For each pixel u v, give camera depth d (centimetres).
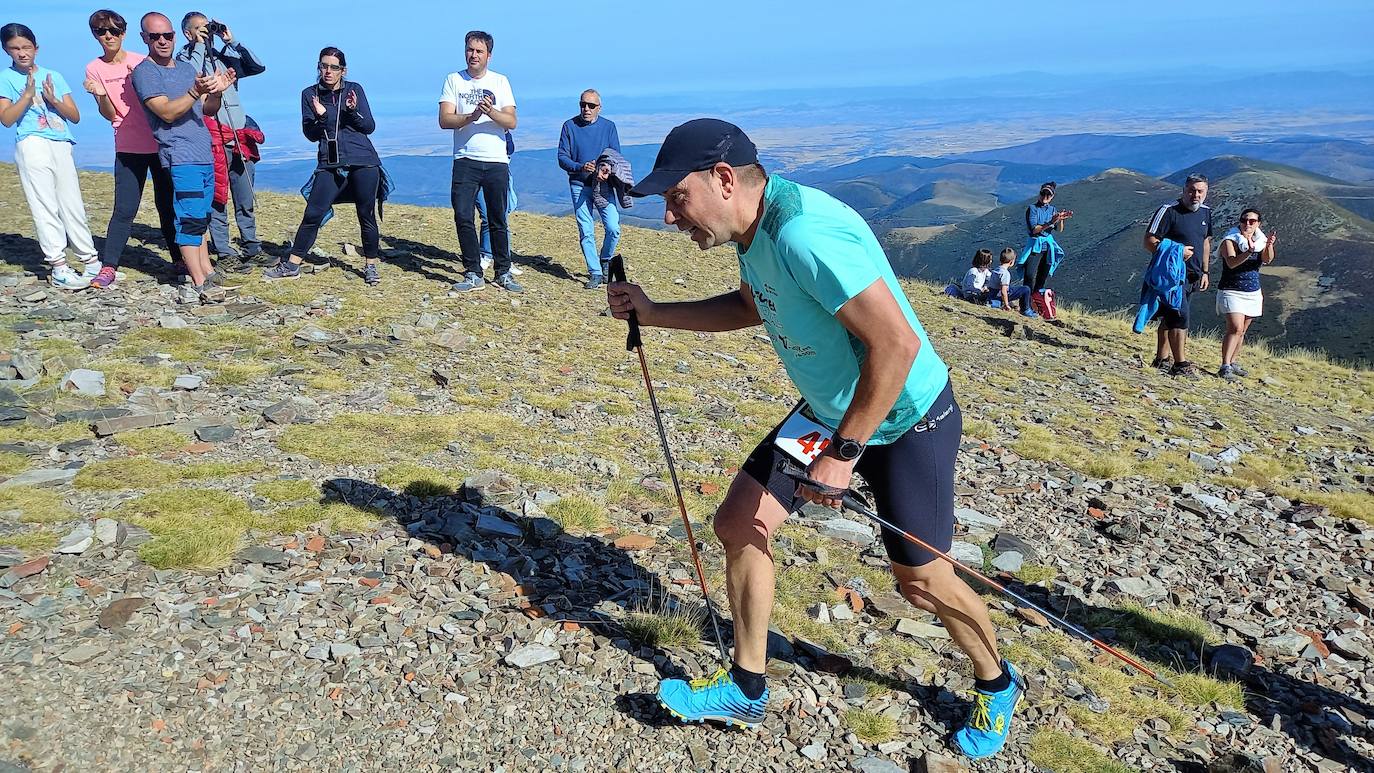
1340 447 980
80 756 293
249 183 1059
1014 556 555
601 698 357
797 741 348
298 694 337
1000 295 1650
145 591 384
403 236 1355
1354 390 1390
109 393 613
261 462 536
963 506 639
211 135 955
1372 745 405
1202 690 426
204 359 717
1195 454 845
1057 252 1590
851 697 380
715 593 455
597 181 1186
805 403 328
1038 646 451
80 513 445
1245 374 1322
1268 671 462
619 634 402
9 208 1255
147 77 825
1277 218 19975
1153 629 484
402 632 381
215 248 1047
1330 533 680
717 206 289
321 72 964
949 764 339
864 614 459
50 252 866
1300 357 1636
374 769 308
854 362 299
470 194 1063
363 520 473
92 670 330
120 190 890
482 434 639
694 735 343
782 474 328
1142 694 423
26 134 840
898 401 305
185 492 475
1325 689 450
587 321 1037
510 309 1027
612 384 816
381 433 610
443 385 738
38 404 581
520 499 532
